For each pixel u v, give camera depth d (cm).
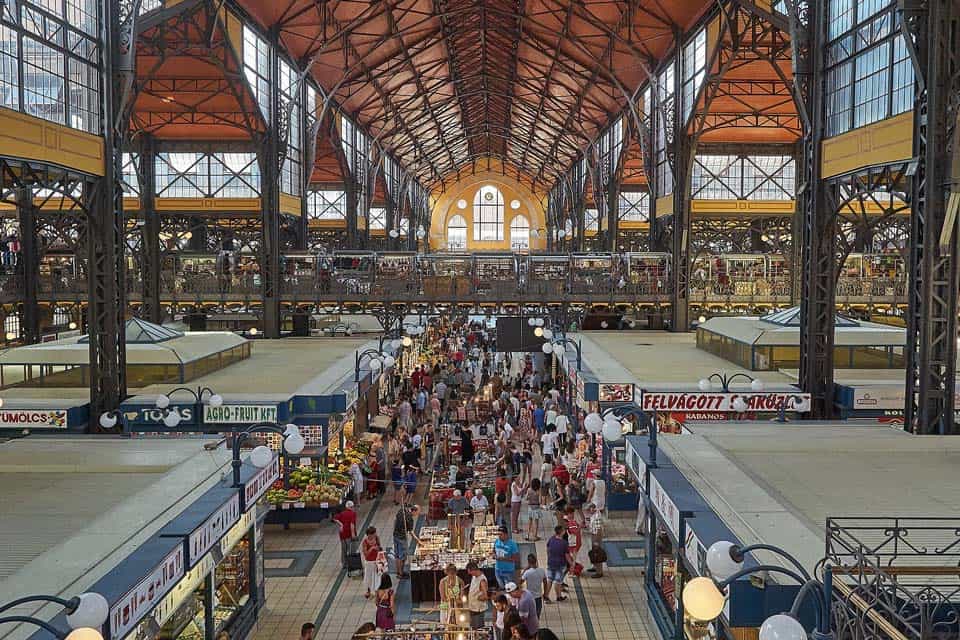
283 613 1391
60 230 3678
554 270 3956
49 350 2238
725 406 1953
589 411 2155
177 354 2244
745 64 3259
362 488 2039
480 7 4066
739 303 3912
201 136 4044
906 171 1611
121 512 1056
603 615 1377
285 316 3959
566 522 1641
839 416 2000
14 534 985
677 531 1054
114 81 1992
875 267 3981
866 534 962
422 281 3744
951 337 1535
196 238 4819
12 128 1622
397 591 1496
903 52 1630
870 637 700
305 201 4116
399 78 4934
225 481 1216
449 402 3177
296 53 3859
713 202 4219
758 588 807
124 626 794
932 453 1386
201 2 2531
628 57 4044
